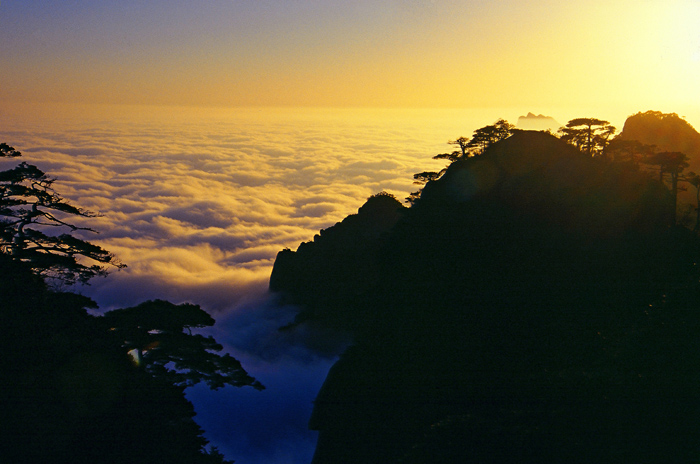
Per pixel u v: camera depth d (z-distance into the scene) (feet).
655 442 62.34
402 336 123.44
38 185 82.89
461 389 98.73
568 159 172.35
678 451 59.88
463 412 91.25
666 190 159.74
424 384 106.01
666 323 93.56
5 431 56.85
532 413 77.20
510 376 94.53
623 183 159.22
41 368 63.93
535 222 145.79
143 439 62.54
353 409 111.65
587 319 105.40
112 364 69.41
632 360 83.71
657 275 118.93
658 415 67.87
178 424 68.54
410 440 96.17
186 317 79.10
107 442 60.13
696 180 161.07
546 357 96.73
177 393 73.56
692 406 67.77
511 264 131.03
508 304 117.60
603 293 113.91
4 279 71.00
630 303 108.06
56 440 58.18
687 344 84.28
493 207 154.92
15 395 60.39
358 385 117.60
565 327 104.17
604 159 192.13
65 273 80.28
